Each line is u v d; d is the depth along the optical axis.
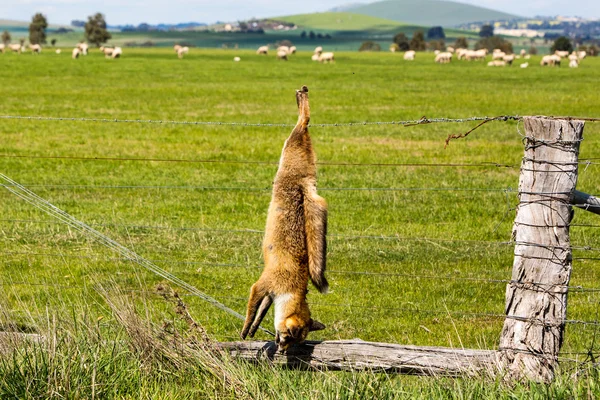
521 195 14.45
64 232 30.42
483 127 69.69
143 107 87.50
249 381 13.94
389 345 15.01
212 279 24.97
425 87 121.81
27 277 24.36
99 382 14.08
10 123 70.75
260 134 65.06
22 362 14.33
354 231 31.67
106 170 46.69
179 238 30.09
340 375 14.67
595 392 13.41
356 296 23.61
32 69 163.12
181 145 58.47
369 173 46.03
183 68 179.38
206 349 15.09
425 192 40.06
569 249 14.16
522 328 14.36
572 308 22.05
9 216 33.47
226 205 36.72
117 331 15.91
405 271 26.09
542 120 14.05
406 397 13.36
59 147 56.66
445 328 21.00
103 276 24.69
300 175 15.21
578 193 14.24
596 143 57.91
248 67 188.88
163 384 14.41
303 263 15.02
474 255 28.03
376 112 83.12
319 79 142.38
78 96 99.88
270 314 22.08
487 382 13.87
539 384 13.76
